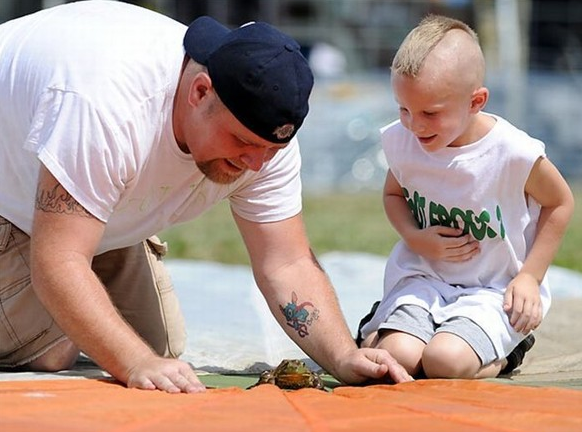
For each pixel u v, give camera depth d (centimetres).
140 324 690
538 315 626
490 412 455
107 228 599
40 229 531
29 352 621
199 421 426
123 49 542
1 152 595
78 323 524
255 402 474
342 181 2336
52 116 533
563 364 679
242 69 511
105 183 533
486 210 636
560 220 640
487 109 2372
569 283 1049
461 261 648
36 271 530
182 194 592
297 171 621
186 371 515
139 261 688
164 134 551
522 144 629
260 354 719
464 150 636
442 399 493
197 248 1435
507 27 2436
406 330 620
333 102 2367
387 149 665
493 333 613
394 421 433
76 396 478
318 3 2648
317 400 486
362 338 666
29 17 604
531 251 642
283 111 514
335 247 1461
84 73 536
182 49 550
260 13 2630
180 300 941
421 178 652
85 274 529
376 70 2645
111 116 528
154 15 579
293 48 524
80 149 525
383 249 1451
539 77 2469
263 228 611
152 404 461
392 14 2659
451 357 594
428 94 612
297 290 605
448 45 619
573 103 2433
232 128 522
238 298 959
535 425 431
